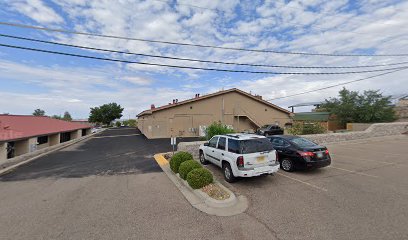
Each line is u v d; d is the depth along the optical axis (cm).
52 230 462
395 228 435
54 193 702
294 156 859
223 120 2844
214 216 514
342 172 859
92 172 987
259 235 427
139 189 721
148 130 2820
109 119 7569
